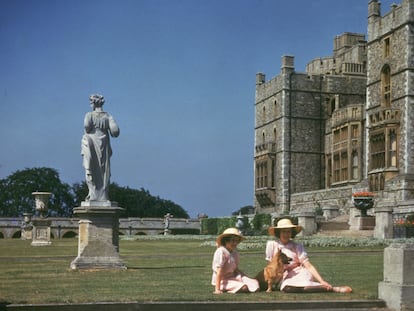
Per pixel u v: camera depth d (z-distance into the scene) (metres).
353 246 32.69
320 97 77.44
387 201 55.22
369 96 61.66
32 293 13.18
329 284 14.17
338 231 44.66
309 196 71.12
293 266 13.62
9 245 41.12
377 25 60.66
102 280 15.88
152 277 16.64
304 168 76.25
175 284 14.91
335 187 69.19
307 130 76.62
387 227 37.50
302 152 76.38
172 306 11.75
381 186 56.97
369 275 17.06
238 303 11.91
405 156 55.03
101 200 19.09
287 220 13.70
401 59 56.62
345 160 68.25
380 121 57.88
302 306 12.05
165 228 77.62
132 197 127.38
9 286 14.52
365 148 65.88
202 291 13.52
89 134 19.17
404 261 12.25
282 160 75.81
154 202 130.50
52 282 15.42
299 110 76.56
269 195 77.69
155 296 12.62
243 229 53.22
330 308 12.16
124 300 12.05
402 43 56.53
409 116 55.31
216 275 13.27
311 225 45.41
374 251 28.81
